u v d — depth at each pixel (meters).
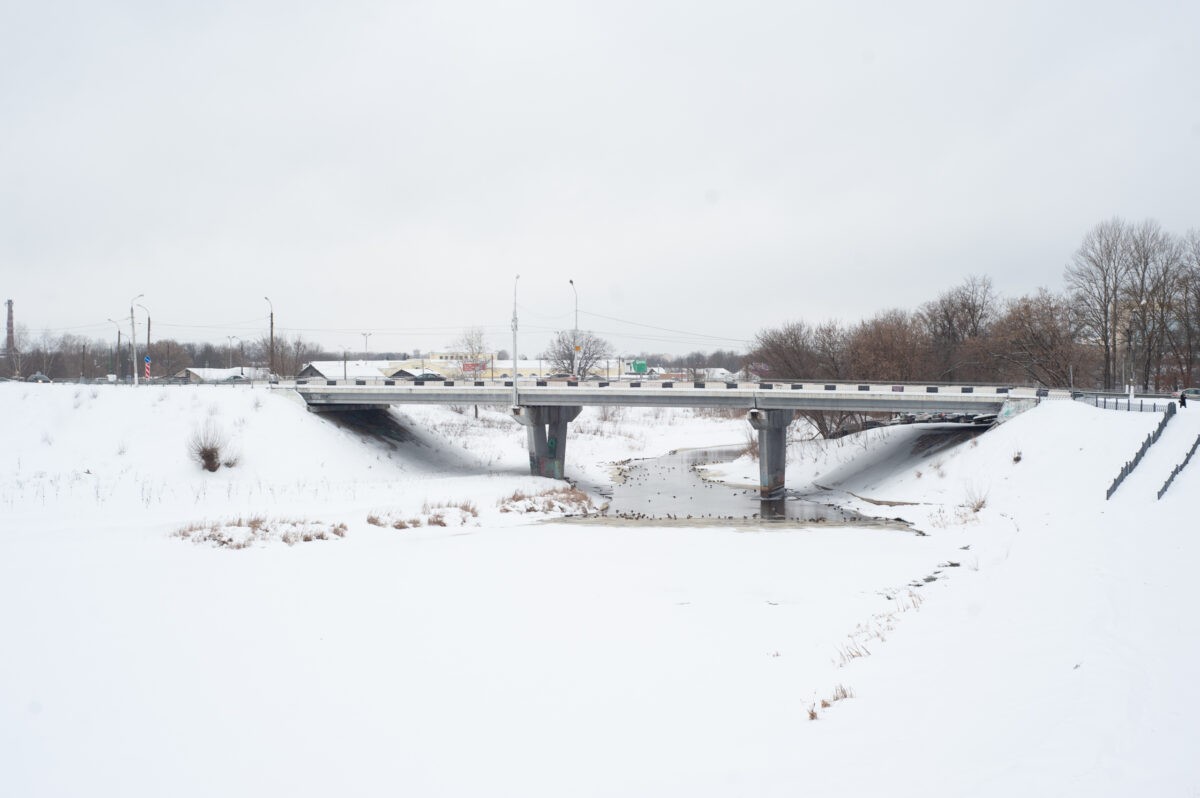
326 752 13.26
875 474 56.88
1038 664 14.24
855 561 30.52
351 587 25.36
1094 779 9.27
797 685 15.81
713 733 13.48
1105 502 32.75
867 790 10.20
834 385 56.69
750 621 21.66
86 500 41.16
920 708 13.16
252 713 14.95
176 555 29.27
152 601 22.44
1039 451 43.09
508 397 59.38
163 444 51.88
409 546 33.59
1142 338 83.00
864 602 23.70
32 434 51.97
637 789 11.36
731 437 115.38
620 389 58.09
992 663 14.84
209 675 16.92
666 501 54.94
